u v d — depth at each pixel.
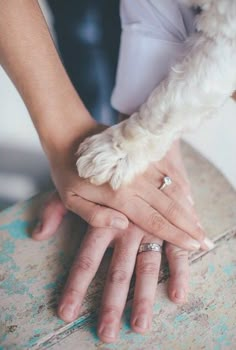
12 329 0.41
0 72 0.72
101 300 0.42
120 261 0.44
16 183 0.81
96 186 0.44
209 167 0.54
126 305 0.42
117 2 0.68
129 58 0.49
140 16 0.48
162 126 0.45
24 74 0.44
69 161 0.45
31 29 0.43
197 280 0.44
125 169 0.44
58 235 0.48
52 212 0.48
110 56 0.74
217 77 0.42
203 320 0.42
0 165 0.79
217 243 0.47
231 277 0.45
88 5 0.69
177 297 0.42
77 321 0.42
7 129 0.76
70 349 0.40
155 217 0.44
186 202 0.47
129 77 0.50
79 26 0.71
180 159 0.52
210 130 0.72
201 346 0.40
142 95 0.50
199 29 0.42
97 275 0.44
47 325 0.41
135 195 0.45
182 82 0.43
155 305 0.42
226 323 0.41
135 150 0.45
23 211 0.50
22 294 0.43
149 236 0.45
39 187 0.81
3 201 0.81
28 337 0.40
